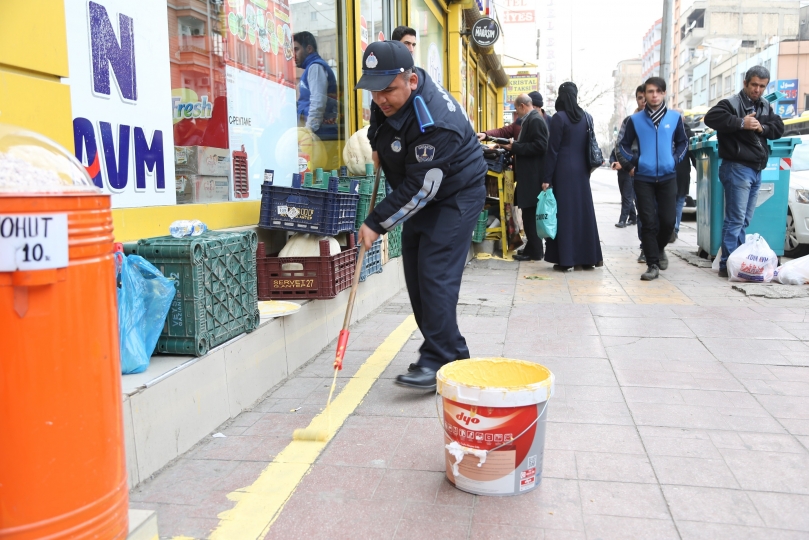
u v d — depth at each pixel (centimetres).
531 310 565
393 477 266
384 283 609
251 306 349
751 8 6750
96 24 306
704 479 260
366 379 388
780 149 762
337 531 227
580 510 238
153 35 351
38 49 265
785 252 885
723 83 6247
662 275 733
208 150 416
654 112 688
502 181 903
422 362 354
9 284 157
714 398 347
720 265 718
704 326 496
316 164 597
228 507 243
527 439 244
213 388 311
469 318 538
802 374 383
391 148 334
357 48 667
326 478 266
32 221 157
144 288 290
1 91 249
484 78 1683
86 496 173
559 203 761
